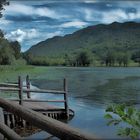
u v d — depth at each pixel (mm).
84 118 18328
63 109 17094
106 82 53219
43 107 16562
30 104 17422
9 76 57188
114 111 3639
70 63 195250
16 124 14344
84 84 49188
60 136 3514
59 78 62406
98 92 37812
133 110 3586
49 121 3869
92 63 197125
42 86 45250
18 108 4941
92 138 3072
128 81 55438
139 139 3592
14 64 94062
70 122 16984
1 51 88438
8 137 5230
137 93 36906
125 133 3611
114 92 38000
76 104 26906
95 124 16141
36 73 77688
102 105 26297
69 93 36375
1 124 5766
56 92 16766
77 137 3203
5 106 5508
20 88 15375
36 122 4133
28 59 189000
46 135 12758
